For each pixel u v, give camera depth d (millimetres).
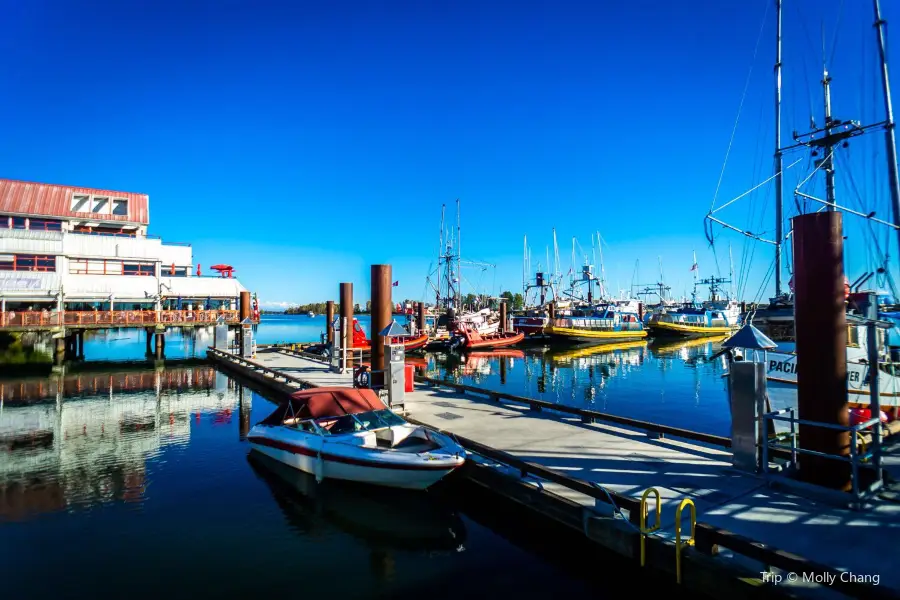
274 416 12641
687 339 67625
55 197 44031
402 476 9734
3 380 28016
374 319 17234
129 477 11547
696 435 10695
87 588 6977
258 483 11164
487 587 7156
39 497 10320
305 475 11195
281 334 90000
